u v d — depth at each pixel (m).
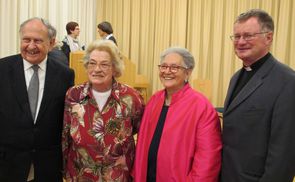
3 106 1.78
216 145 1.68
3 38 5.05
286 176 1.39
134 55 6.61
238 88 1.67
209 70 6.07
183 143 1.71
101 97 1.84
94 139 1.79
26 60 1.84
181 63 1.79
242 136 1.51
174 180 1.67
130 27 6.64
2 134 1.80
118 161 1.82
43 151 1.85
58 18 5.90
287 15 5.30
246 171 1.49
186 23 6.14
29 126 1.79
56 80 1.90
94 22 6.79
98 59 1.78
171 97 1.84
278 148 1.39
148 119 1.86
